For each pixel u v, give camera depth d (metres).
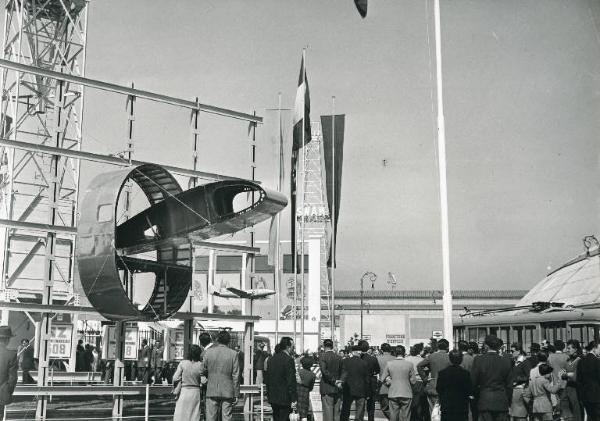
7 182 32.50
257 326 59.34
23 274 32.75
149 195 22.09
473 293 97.19
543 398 15.88
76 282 31.86
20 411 22.11
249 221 20.81
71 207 33.88
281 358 15.40
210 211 20.78
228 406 14.23
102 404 25.23
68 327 30.16
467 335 31.30
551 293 42.16
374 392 19.30
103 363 29.28
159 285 21.89
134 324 29.84
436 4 25.73
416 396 17.98
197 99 23.92
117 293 18.69
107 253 18.30
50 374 27.77
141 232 21.64
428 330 91.56
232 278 63.41
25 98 36.81
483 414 12.90
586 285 38.12
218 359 14.30
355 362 17.44
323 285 64.25
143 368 27.41
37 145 20.77
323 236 59.31
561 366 17.86
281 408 15.32
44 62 36.38
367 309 92.56
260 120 25.39
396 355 16.80
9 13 35.09
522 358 21.09
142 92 22.75
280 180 33.56
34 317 31.36
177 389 14.15
